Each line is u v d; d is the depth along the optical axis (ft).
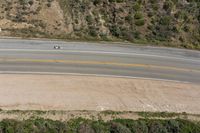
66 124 78.79
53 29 110.73
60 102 84.48
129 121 81.61
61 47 103.76
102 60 101.14
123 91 91.20
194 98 92.58
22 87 87.20
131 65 101.09
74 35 110.63
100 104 85.76
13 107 81.41
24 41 104.63
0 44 101.71
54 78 91.86
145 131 80.33
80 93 88.07
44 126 77.61
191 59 108.06
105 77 95.14
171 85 96.22
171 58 107.04
